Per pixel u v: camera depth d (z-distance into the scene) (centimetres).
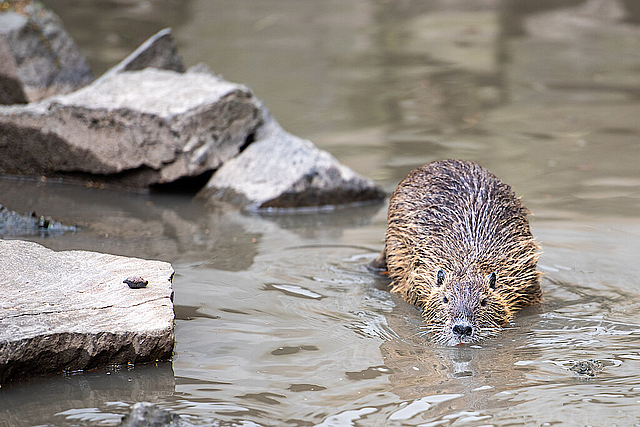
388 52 2161
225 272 868
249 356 668
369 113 1580
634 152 1306
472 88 1769
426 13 2745
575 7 2769
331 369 645
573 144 1356
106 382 623
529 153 1309
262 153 1196
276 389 609
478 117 1543
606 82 1795
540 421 555
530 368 647
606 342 696
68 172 1239
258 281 845
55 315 654
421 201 838
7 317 641
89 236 980
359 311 777
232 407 580
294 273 873
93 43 2105
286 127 1480
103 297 693
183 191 1221
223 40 2264
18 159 1255
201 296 798
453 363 659
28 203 1118
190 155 1177
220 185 1177
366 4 2922
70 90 1439
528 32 2403
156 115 1166
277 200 1125
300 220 1084
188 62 1966
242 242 977
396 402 587
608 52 2111
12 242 780
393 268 848
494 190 823
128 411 577
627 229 974
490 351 685
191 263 894
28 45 1411
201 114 1184
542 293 814
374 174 1233
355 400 591
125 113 1180
